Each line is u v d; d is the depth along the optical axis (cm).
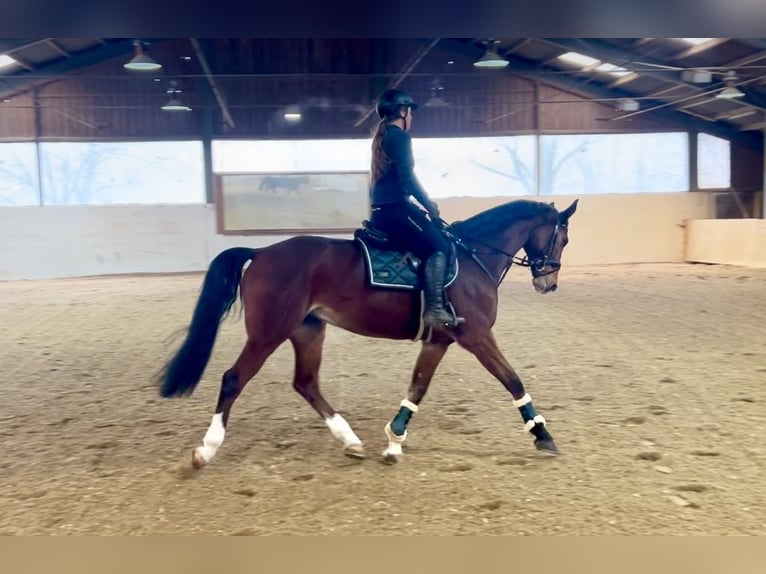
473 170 1906
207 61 1695
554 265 468
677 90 1767
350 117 1852
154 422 501
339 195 1762
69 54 1716
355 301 405
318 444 449
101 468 407
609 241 1859
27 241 1686
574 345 751
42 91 1789
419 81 1858
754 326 847
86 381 628
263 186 1752
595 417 495
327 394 574
